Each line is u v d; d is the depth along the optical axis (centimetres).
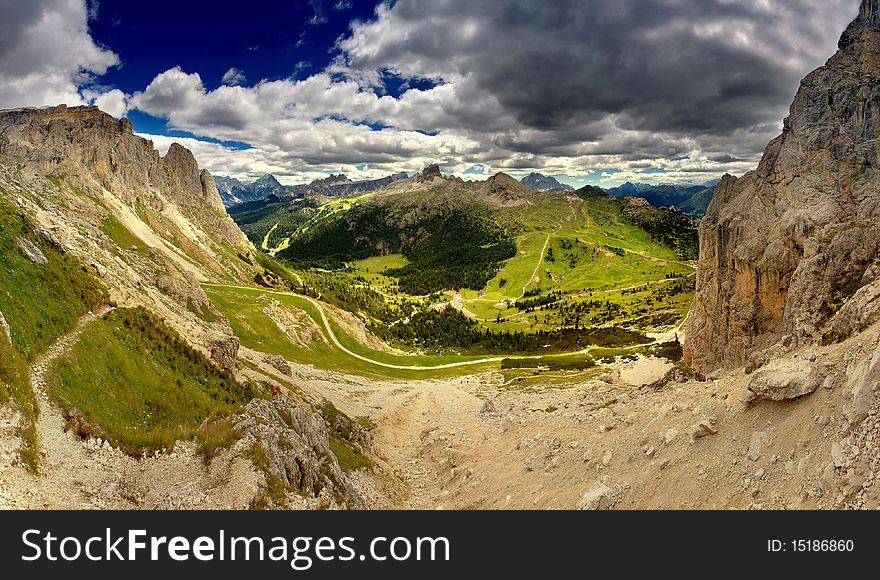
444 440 6375
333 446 5241
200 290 11550
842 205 7850
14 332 3469
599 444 4094
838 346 3378
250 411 4216
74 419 3212
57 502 2555
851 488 2255
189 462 3494
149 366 4562
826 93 8994
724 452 3088
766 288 8338
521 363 15362
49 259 4878
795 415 2925
